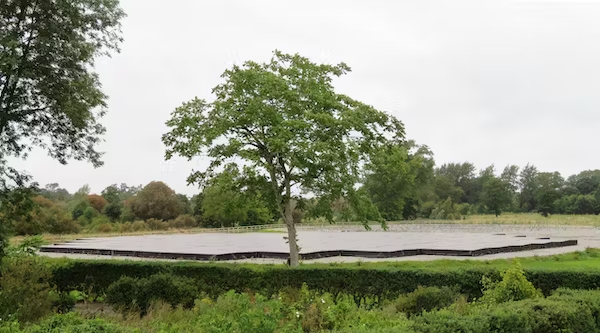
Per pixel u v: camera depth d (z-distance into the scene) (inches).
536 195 3951.8
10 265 480.7
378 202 3046.3
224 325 286.5
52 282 651.5
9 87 582.6
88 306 575.5
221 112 642.8
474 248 1066.7
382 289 534.0
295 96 632.4
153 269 639.1
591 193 3978.8
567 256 878.4
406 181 2992.1
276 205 692.1
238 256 1028.5
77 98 629.9
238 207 707.4
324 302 349.4
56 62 591.8
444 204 3385.8
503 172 4493.1
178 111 657.0
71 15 577.9
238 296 446.3
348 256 1049.5
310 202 685.3
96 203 3063.5
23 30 576.1
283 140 583.5
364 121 647.8
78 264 674.2
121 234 2182.6
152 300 511.8
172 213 2974.9
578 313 306.5
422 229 2423.7
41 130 657.6
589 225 2385.6
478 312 282.2
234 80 650.8
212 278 605.0
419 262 789.2
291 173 673.0
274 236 1918.1
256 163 603.2
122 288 546.6
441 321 254.8
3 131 628.1
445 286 471.8
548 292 498.0
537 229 2261.3
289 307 335.9
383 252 1012.5
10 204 609.0
